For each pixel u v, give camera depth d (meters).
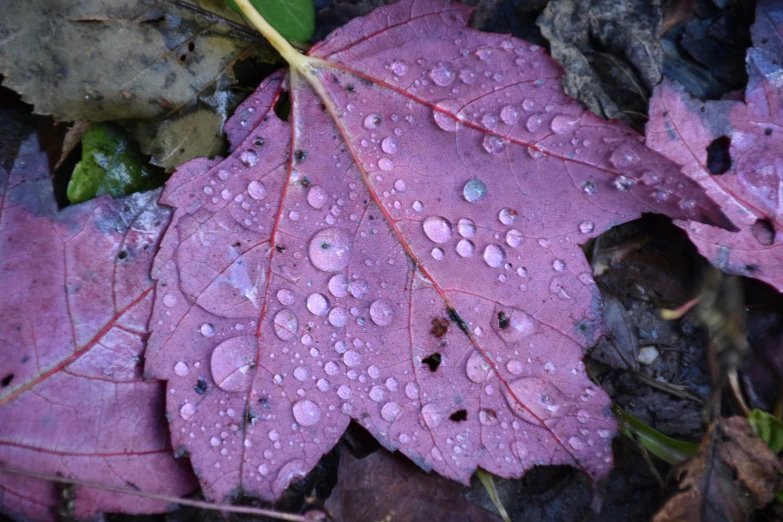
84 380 0.23
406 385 0.23
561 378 0.23
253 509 0.23
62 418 0.23
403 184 0.23
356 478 0.23
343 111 0.23
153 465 0.23
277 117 0.23
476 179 0.23
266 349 0.23
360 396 0.23
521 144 0.23
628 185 0.23
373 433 0.23
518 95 0.23
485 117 0.23
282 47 0.23
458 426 0.23
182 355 0.22
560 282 0.23
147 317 0.23
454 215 0.23
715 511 0.23
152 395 0.23
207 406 0.22
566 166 0.23
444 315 0.23
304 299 0.23
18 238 0.23
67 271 0.23
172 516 0.23
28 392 0.23
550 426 0.23
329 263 0.23
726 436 0.23
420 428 0.23
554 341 0.23
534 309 0.23
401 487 0.23
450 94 0.23
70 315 0.23
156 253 0.23
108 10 0.23
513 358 0.23
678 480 0.23
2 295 0.23
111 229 0.23
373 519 0.23
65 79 0.23
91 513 0.23
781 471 0.23
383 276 0.23
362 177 0.23
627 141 0.23
